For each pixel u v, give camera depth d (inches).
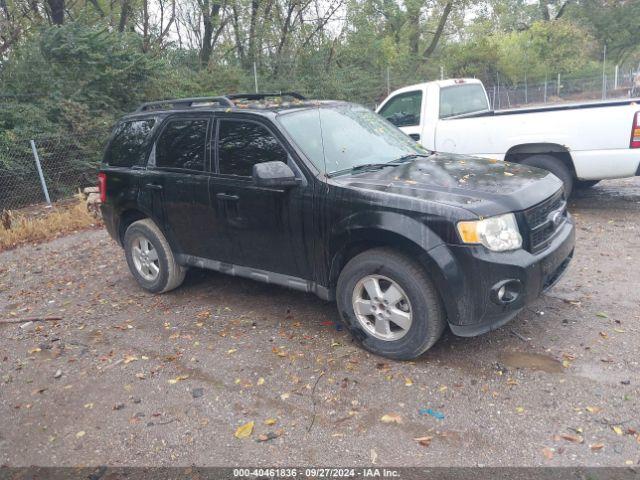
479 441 120.8
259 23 735.7
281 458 120.3
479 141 295.3
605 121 260.7
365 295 159.6
